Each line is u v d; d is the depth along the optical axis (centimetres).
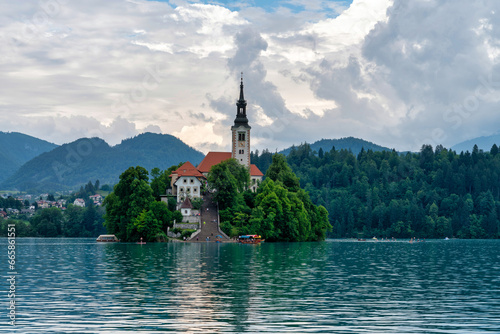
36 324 5009
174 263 10862
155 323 5066
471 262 12169
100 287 7231
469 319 5303
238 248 16662
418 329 4894
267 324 5056
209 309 5722
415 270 9956
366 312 5612
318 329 4878
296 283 7731
